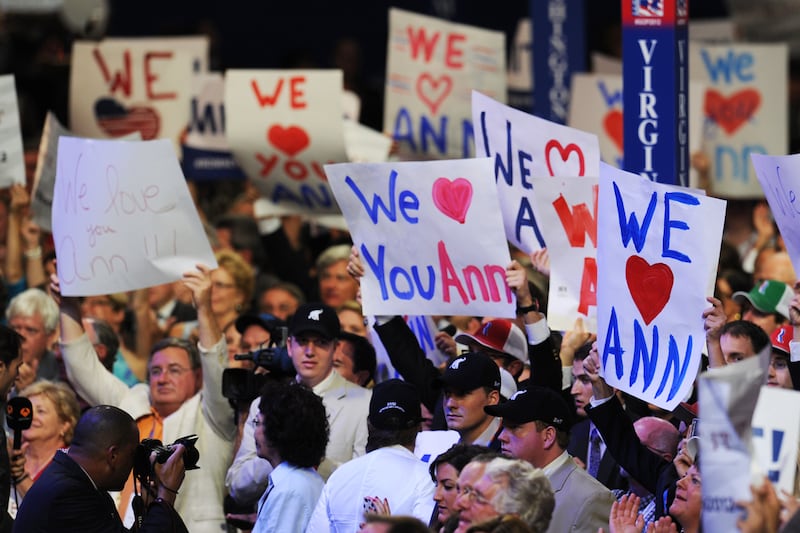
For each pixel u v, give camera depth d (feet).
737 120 130.11
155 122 119.24
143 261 83.25
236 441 82.02
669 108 77.00
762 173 70.74
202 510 81.20
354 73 155.94
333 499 66.18
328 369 77.82
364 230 78.18
